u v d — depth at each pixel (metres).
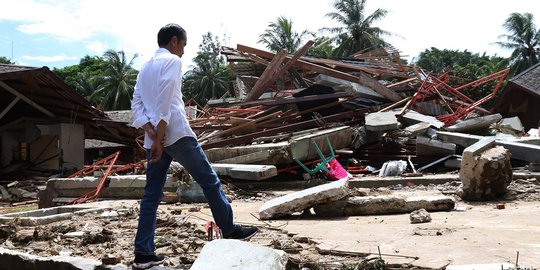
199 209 7.49
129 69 63.41
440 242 4.38
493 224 5.35
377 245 4.34
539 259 3.61
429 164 12.13
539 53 57.50
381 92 15.31
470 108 15.91
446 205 6.53
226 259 3.21
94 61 82.81
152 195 3.89
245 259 3.20
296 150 11.22
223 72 67.25
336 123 13.91
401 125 13.92
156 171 3.91
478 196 7.49
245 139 13.19
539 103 25.34
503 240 4.39
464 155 7.55
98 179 10.98
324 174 11.16
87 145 37.38
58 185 11.30
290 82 18.80
